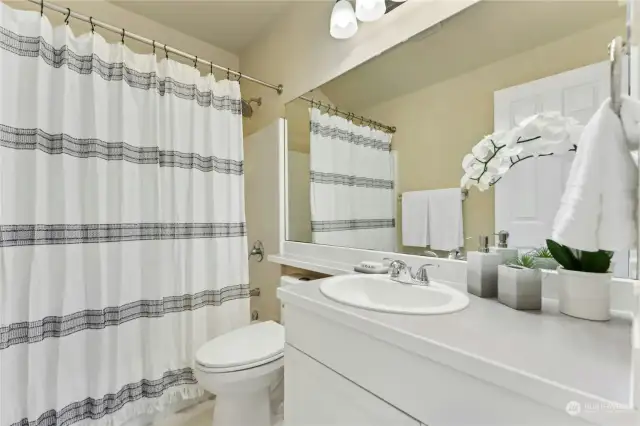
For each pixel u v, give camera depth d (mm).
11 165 1163
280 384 1478
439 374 568
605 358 511
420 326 647
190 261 1636
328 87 1693
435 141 1220
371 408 679
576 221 552
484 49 1070
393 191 1372
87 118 1337
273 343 1346
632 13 432
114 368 1372
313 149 1795
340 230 1625
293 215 1936
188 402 1633
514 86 999
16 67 1178
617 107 523
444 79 1185
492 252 924
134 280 1456
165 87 1572
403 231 1329
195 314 1641
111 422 1354
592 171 538
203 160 1715
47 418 1214
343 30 1404
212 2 1904
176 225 1590
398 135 1352
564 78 895
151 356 1486
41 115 1220
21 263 1180
